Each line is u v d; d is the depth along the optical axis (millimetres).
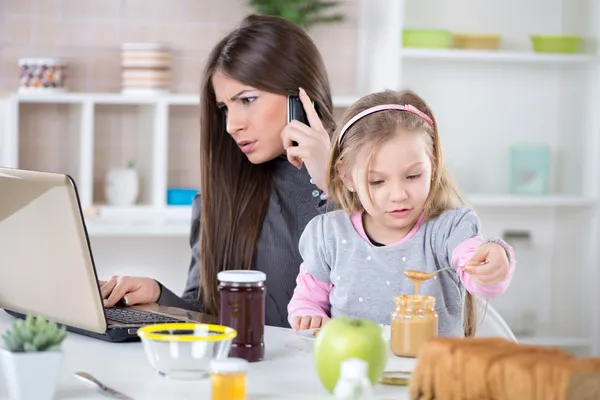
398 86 4141
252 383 1549
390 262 2088
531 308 4605
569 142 4605
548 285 4633
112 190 4227
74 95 4086
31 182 1834
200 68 4504
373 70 4395
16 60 4348
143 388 1500
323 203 2555
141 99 4125
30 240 1904
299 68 2568
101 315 1804
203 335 1609
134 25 4441
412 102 2107
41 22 4363
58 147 4391
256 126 2541
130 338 1877
